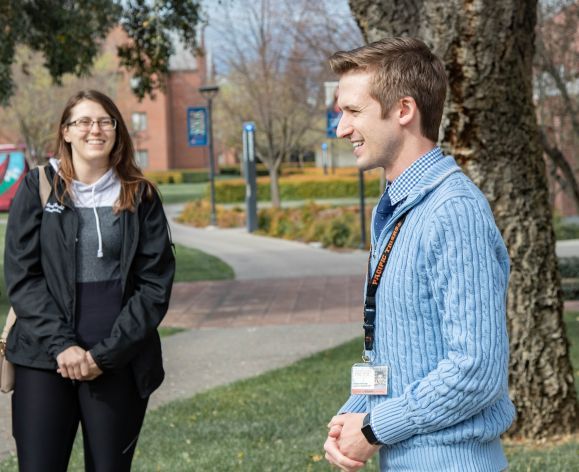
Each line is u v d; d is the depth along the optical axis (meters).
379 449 2.20
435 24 5.32
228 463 5.66
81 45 13.45
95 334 3.51
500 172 5.54
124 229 3.58
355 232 24.25
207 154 80.44
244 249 24.03
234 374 9.19
